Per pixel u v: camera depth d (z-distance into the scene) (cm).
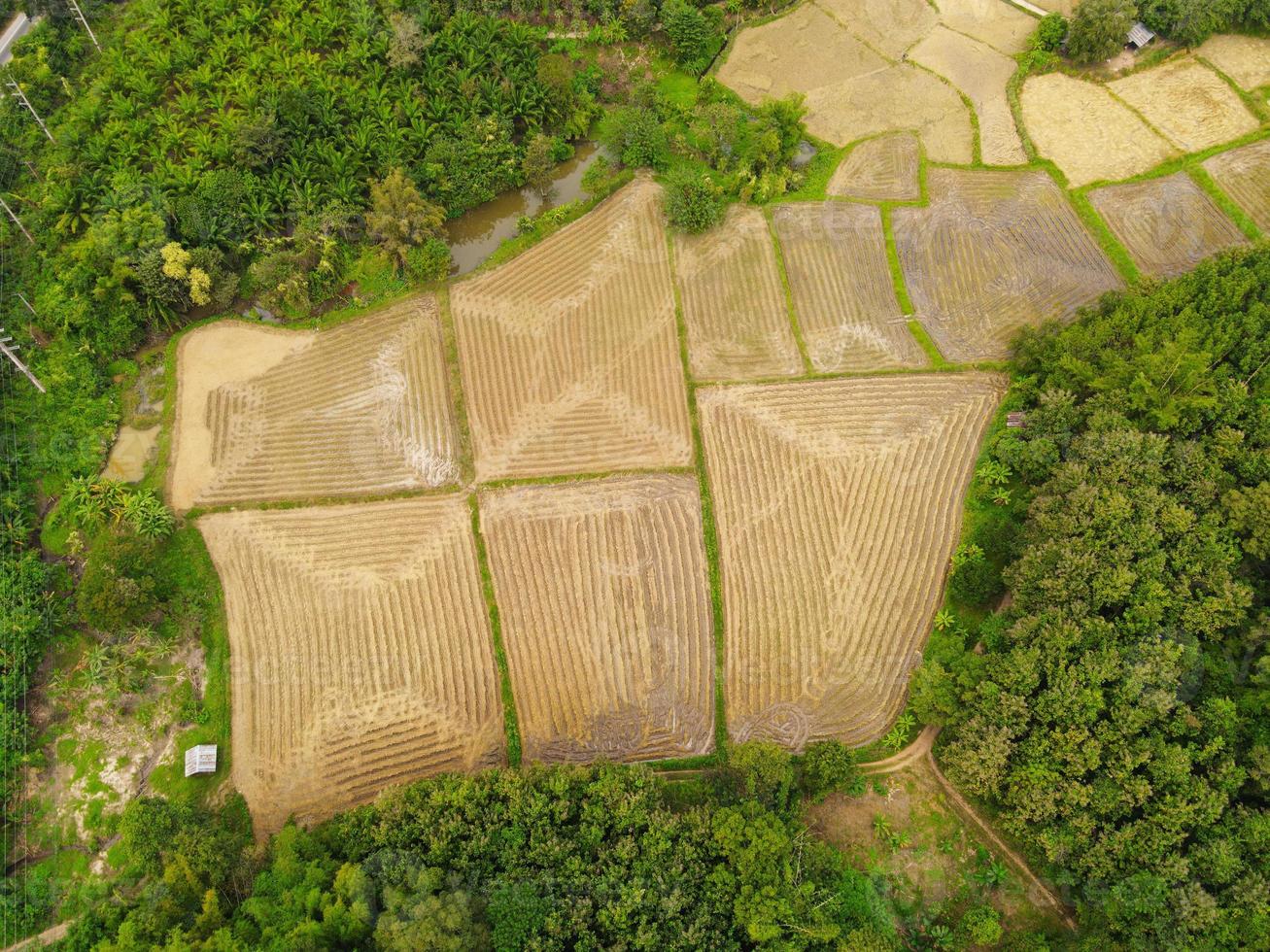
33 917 3262
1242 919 2795
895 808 3538
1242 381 3862
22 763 3531
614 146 5059
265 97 5012
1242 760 3081
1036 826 3198
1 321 4425
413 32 5128
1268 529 3344
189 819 3269
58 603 3825
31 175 4912
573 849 3081
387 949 2741
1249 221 4856
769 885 2927
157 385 4481
